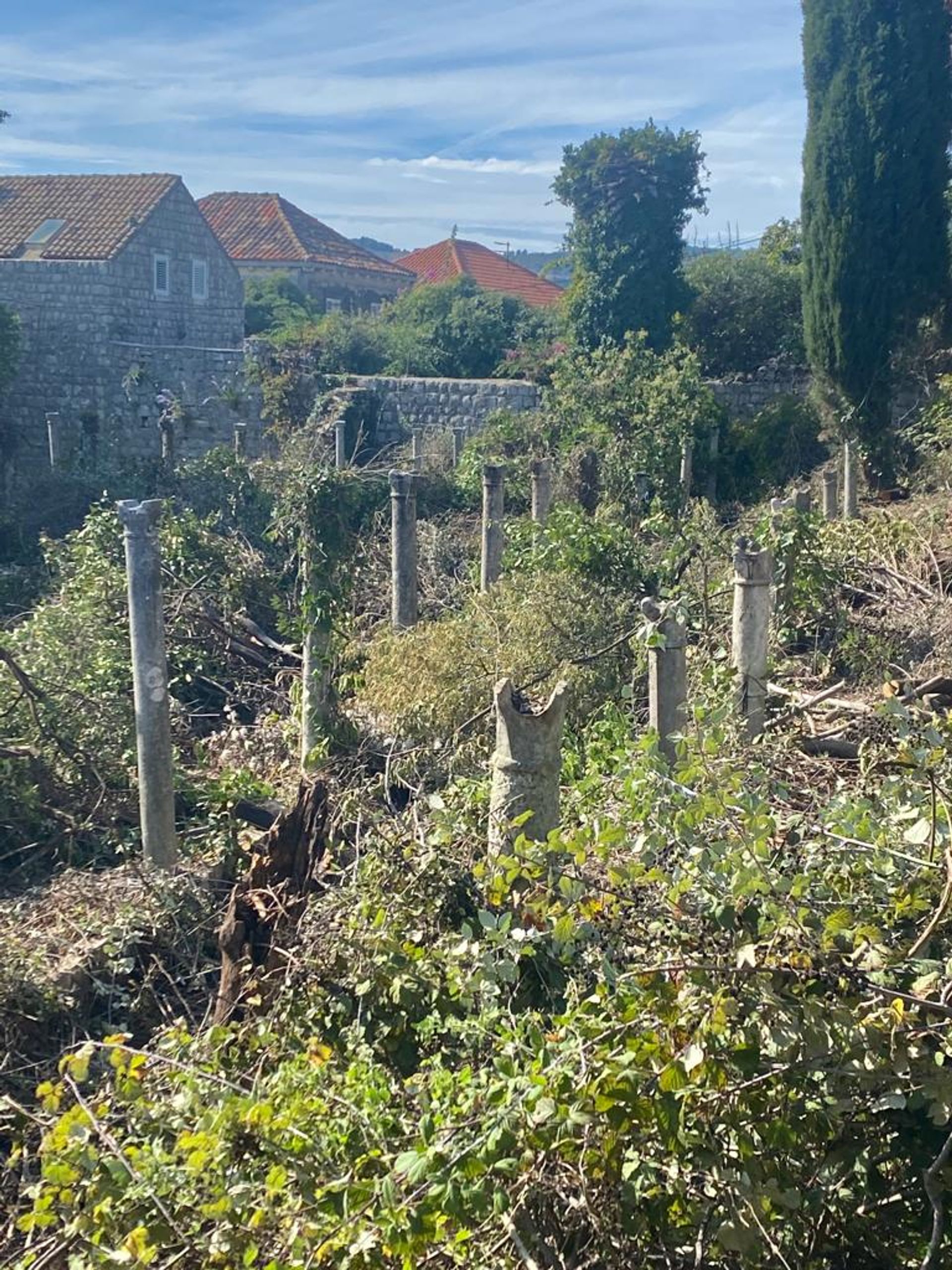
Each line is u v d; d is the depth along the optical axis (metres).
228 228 41.91
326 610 7.71
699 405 20.25
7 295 26.30
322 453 13.14
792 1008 2.98
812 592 9.27
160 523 10.80
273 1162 3.03
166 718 6.29
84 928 5.38
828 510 14.53
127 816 7.06
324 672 7.68
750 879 3.16
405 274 43.91
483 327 28.09
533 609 8.85
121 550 10.85
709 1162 2.85
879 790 4.11
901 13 18.73
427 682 7.74
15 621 12.06
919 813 3.54
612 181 24.50
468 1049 3.65
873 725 6.79
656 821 3.78
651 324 24.92
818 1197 3.01
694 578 10.45
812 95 19.58
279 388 23.98
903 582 10.26
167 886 5.71
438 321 28.30
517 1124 2.77
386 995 4.05
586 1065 2.90
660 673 5.86
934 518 12.25
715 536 11.07
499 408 23.39
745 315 25.92
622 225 24.66
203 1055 3.91
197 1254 2.92
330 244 42.69
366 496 9.83
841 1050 2.96
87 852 6.82
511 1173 2.80
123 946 5.23
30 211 27.78
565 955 3.60
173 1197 2.94
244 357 24.75
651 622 5.84
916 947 3.12
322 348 26.58
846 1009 2.97
